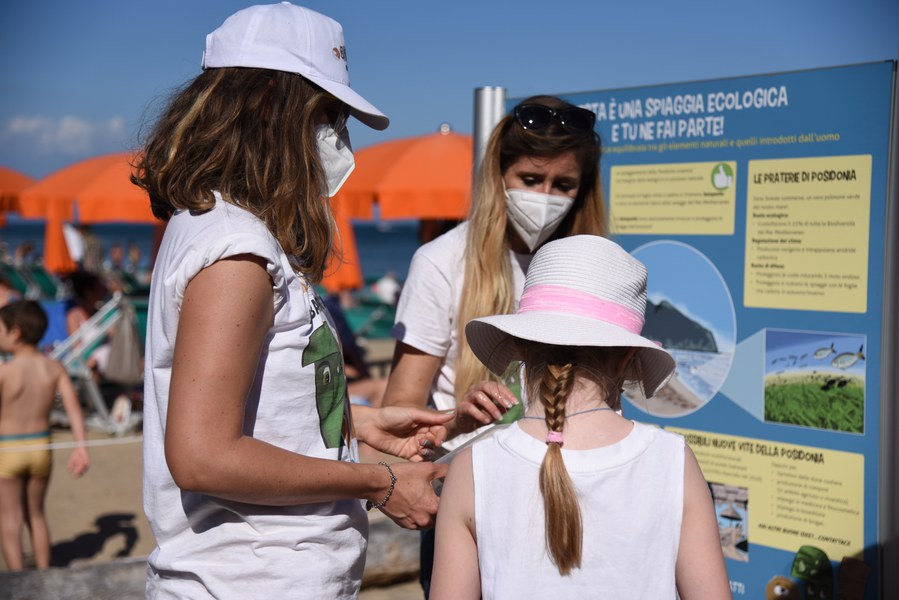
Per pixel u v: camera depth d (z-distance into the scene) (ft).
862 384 8.18
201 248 4.98
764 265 8.79
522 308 6.04
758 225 8.82
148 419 5.54
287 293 5.33
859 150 8.13
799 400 8.59
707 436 9.25
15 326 16.19
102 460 24.68
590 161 8.80
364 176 29.94
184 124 5.38
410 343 8.57
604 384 5.67
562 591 5.18
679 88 9.33
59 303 33.27
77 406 17.02
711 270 9.19
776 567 8.80
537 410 5.68
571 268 5.86
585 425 5.51
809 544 8.57
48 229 39.96
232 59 5.55
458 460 5.74
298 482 5.20
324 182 5.72
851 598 8.32
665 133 9.48
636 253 9.77
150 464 5.48
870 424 8.15
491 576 5.35
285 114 5.49
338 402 5.78
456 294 8.54
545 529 5.24
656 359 6.16
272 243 5.22
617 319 5.73
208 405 4.83
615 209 9.91
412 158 29.66
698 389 9.30
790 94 8.54
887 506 8.04
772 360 8.77
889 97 7.93
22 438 16.14
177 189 5.28
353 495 5.63
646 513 5.23
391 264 211.20
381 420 7.73
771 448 8.80
